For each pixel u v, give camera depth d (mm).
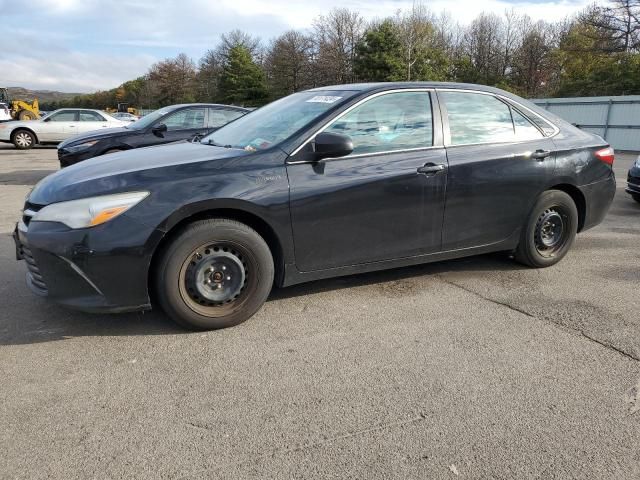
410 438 2395
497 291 4258
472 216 4230
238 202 3312
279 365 3049
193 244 3266
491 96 4426
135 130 8703
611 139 22344
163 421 2510
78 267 3078
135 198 3143
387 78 43250
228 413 2578
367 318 3713
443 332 3502
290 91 59000
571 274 4688
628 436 2420
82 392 2752
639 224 6820
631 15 39406
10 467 2186
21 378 2881
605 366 3066
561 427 2484
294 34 57875
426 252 4125
